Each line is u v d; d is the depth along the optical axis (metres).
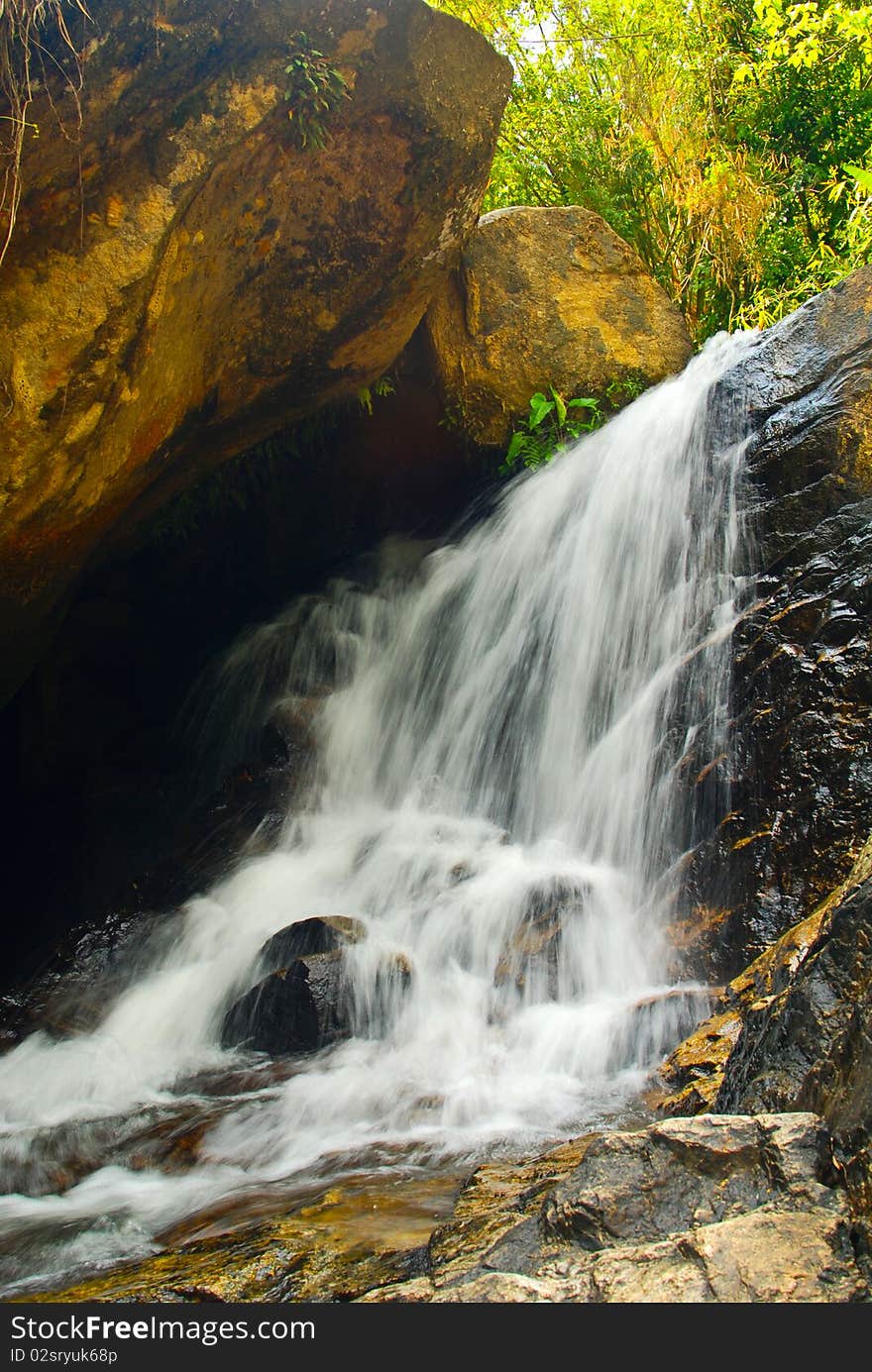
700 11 9.73
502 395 7.48
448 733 7.11
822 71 9.47
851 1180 2.29
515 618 7.07
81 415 4.91
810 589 5.09
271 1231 2.86
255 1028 4.89
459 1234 2.51
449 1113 3.82
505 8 8.98
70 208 4.55
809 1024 2.80
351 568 8.64
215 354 5.90
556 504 7.14
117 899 6.55
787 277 8.66
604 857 5.62
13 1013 5.73
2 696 6.45
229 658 8.66
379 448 8.18
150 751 8.54
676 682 5.54
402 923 5.34
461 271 7.37
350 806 7.12
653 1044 4.13
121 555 7.82
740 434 5.89
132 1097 4.54
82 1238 3.23
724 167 8.63
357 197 5.73
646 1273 2.15
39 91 4.28
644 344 7.58
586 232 7.64
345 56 5.11
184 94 4.68
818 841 4.56
